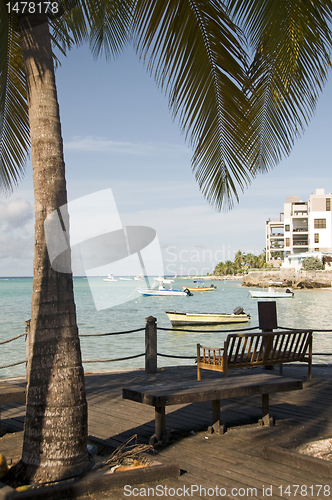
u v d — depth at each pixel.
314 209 76.88
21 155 5.78
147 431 4.44
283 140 4.65
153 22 4.28
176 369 8.22
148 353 7.79
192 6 4.11
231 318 26.70
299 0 3.80
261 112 4.61
